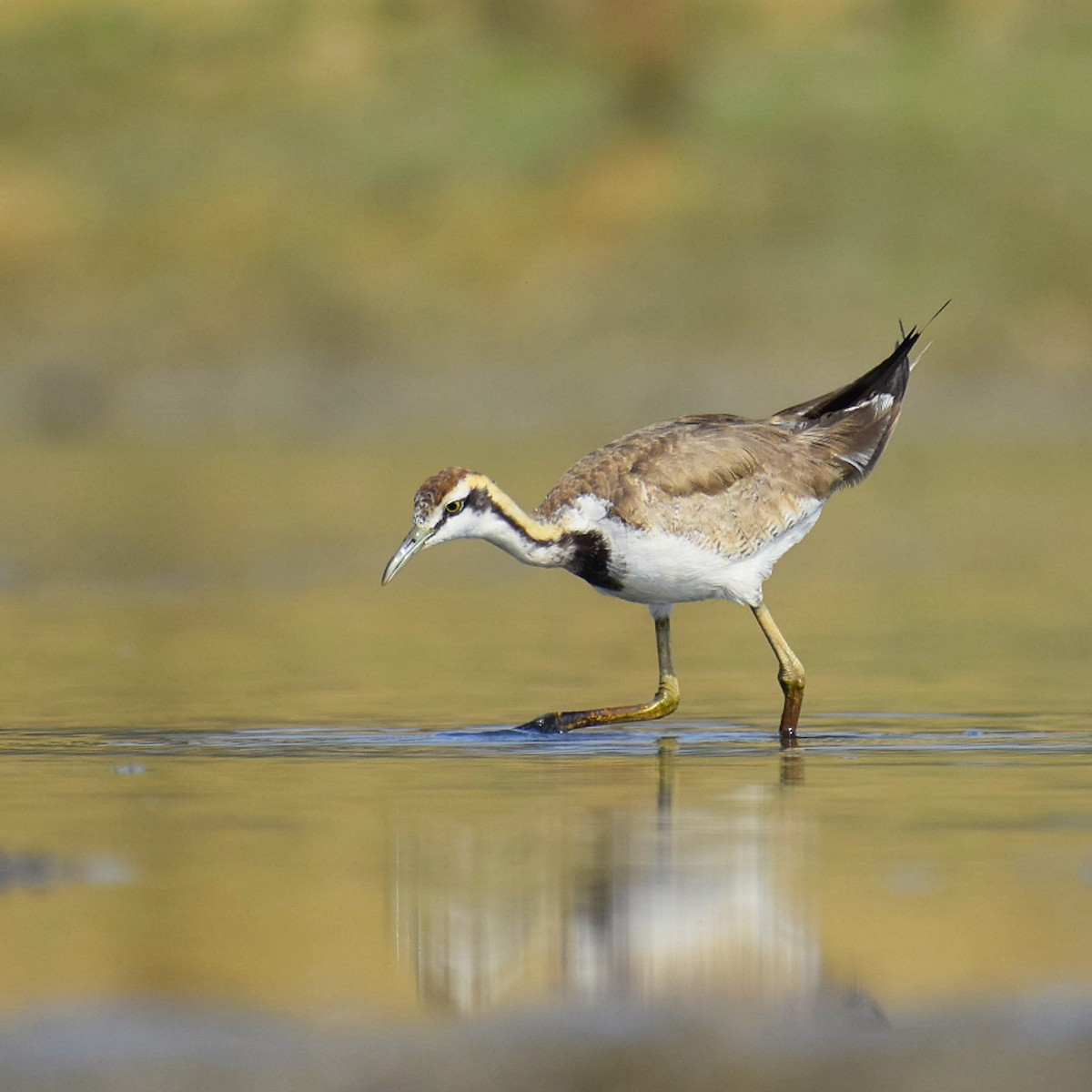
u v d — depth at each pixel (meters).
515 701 12.84
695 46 36.38
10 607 17.53
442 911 7.63
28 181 34.38
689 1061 6.17
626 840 8.75
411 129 35.19
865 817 9.21
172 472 25.59
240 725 11.90
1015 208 33.28
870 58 36.09
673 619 16.84
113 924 7.49
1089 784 10.03
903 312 32.06
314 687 13.38
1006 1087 5.96
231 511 22.67
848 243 32.84
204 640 15.63
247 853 8.57
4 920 7.53
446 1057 6.18
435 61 36.66
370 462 26.22
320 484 24.45
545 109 35.44
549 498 11.77
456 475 11.41
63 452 27.70
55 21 37.34
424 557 20.52
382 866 8.30
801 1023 6.47
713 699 13.03
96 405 30.73
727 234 33.03
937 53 36.19
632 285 32.44
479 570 19.89
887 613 16.95
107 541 20.97
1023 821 9.12
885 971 6.95
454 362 31.48
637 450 11.80
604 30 36.00
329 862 8.38
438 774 10.38
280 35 37.41
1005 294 32.44
